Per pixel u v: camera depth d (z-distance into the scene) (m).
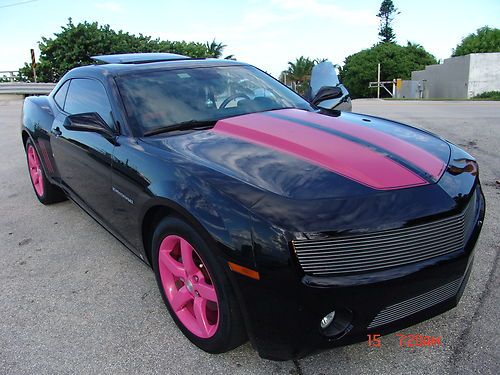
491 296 2.78
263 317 1.97
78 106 3.66
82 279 3.25
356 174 2.15
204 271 2.29
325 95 3.86
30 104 4.71
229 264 1.98
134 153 2.65
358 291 1.89
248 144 2.52
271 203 1.97
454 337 2.42
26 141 4.88
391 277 1.92
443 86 36.62
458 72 33.53
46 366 2.35
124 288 3.10
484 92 31.53
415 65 56.06
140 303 2.91
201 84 3.34
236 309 2.08
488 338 2.40
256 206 1.97
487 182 5.05
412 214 1.98
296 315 1.92
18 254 3.71
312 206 1.94
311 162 2.27
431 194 2.10
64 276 3.30
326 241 1.88
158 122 2.93
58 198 4.80
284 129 2.71
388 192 2.04
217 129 2.82
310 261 1.89
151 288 3.09
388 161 2.30
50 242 3.92
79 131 3.15
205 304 2.35
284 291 1.89
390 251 1.94
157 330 2.62
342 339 1.99
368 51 58.31
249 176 2.16
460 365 2.22
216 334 2.22
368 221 1.92
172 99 3.13
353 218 1.92
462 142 7.43
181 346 2.47
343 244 1.89
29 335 2.62
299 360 2.31
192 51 33.00
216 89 3.34
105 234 4.05
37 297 3.03
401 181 2.13
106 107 3.16
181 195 2.19
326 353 2.35
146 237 2.70
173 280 2.57
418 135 2.88
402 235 1.95
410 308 2.07
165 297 2.59
